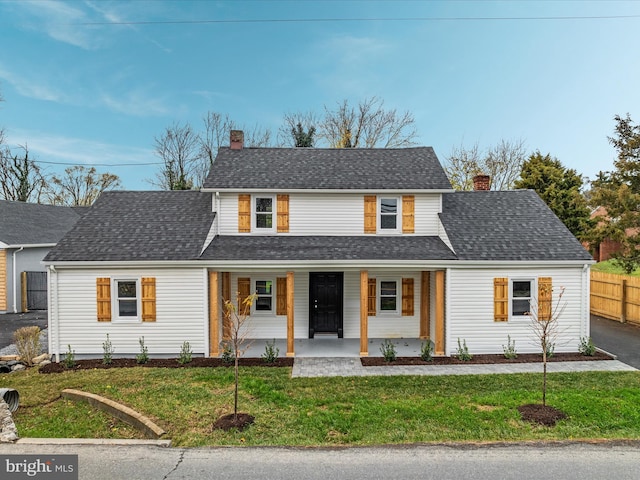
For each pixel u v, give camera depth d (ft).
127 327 36.91
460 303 37.42
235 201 42.93
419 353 37.73
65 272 36.52
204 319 37.09
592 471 16.62
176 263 36.40
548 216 43.52
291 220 43.04
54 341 36.42
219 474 16.42
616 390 26.76
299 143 96.89
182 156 105.91
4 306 57.98
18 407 24.67
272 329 44.55
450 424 21.61
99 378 30.27
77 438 20.35
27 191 116.67
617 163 53.83
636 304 47.85
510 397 25.46
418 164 46.68
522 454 18.20
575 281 37.83
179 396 26.27
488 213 44.19
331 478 16.11
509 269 37.58
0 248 57.57
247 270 37.52
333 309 44.70
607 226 54.03
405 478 16.12
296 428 21.39
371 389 27.84
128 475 16.33
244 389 27.73
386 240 41.63
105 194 46.75
